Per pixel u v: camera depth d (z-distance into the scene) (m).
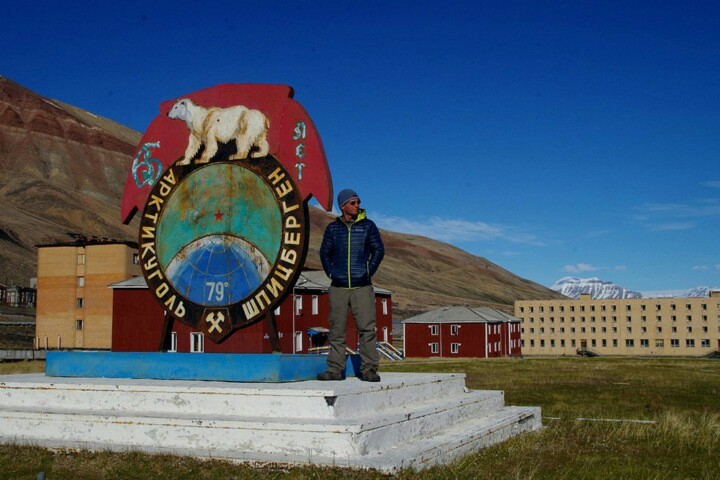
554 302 139.00
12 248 143.38
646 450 10.18
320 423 7.82
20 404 9.92
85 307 71.44
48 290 72.50
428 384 10.70
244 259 10.75
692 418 14.09
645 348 134.38
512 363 52.66
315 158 10.56
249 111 11.02
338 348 9.91
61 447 8.77
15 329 80.56
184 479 7.30
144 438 8.63
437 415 9.65
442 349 86.56
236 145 11.00
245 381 9.62
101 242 71.50
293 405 8.38
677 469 8.78
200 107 11.34
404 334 87.81
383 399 9.25
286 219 10.56
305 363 10.05
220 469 7.52
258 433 8.05
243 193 10.88
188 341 48.09
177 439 8.45
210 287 10.91
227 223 10.91
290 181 10.60
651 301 134.50
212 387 8.85
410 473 7.28
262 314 10.59
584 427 12.60
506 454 9.27
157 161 11.59
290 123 10.78
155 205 11.41
